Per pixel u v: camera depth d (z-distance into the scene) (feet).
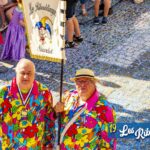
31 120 16.08
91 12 36.06
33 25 15.90
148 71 28.30
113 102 25.00
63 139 15.83
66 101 16.02
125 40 31.96
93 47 31.01
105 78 27.40
